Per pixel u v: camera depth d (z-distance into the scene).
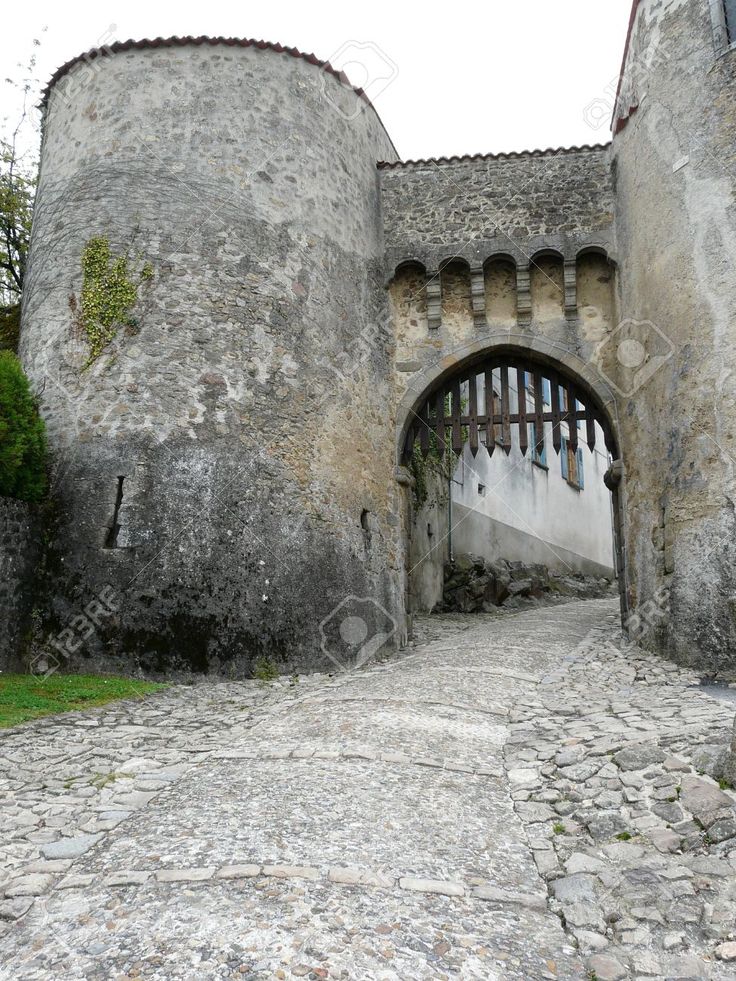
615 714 5.30
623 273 9.37
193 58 8.70
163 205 8.24
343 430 8.79
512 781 4.05
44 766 4.43
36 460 7.44
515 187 10.09
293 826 3.30
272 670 7.40
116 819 3.54
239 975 2.21
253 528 7.67
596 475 23.02
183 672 7.11
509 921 2.61
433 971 2.27
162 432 7.66
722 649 6.85
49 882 2.90
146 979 2.20
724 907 2.65
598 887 2.83
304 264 8.72
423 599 13.87
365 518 8.99
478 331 10.05
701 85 7.80
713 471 7.17
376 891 2.74
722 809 3.24
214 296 8.09
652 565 8.00
